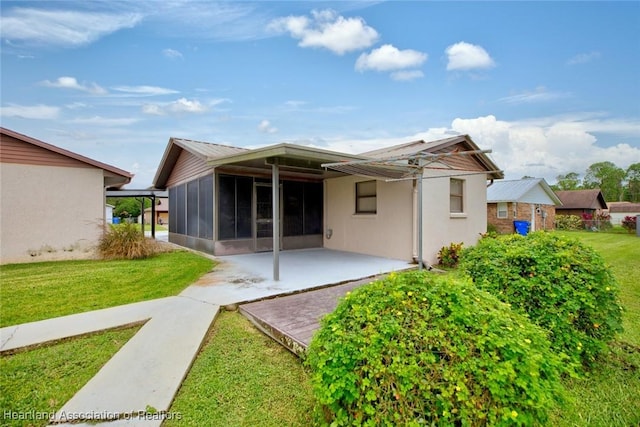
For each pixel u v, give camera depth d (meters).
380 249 8.75
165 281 5.76
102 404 2.34
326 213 10.64
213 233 8.65
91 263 7.32
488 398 1.62
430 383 1.66
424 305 1.94
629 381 2.75
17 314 4.09
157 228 25.97
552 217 20.70
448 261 7.92
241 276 6.27
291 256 8.80
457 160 9.06
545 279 3.00
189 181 10.48
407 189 8.07
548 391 1.74
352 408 1.74
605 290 2.95
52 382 2.68
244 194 9.17
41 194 7.66
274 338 3.56
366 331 1.88
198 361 3.06
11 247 7.30
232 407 2.40
